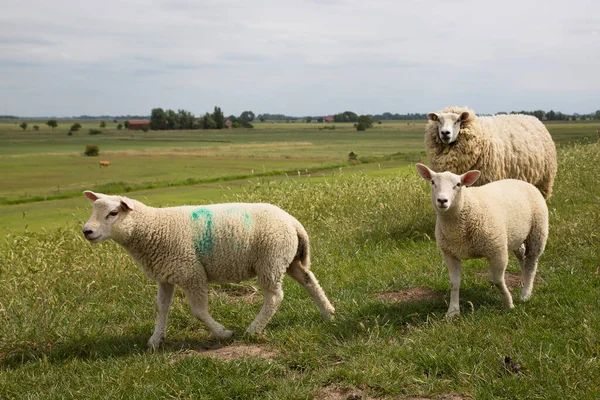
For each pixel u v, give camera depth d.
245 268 5.48
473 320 5.21
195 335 5.73
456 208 5.51
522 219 5.92
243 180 32.38
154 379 4.55
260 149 81.81
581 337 4.57
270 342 5.27
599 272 6.30
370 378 4.22
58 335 5.61
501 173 9.38
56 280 7.37
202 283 5.40
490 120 9.80
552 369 4.06
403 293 6.56
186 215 5.39
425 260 7.57
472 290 6.32
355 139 114.75
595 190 10.88
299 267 5.78
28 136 158.12
